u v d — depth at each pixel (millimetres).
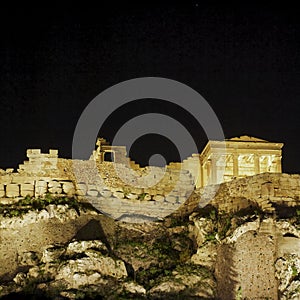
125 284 97375
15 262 101500
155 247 105812
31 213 105688
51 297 95000
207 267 101062
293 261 97875
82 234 106250
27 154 111500
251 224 101375
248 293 97062
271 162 122500
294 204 106125
